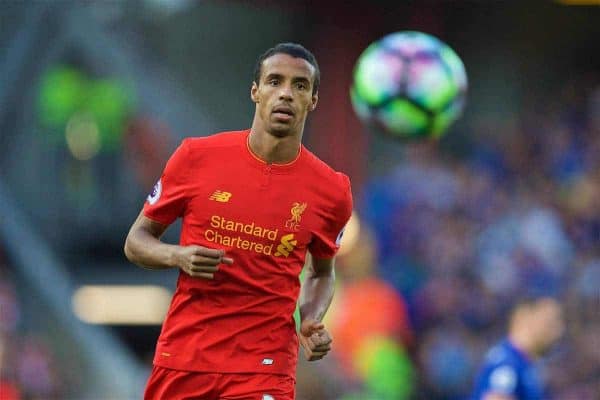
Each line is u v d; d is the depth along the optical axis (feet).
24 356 122.42
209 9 224.53
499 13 240.32
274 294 57.47
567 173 211.20
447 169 205.16
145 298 174.09
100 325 152.76
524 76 242.37
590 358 161.58
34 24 169.89
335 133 230.89
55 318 132.46
